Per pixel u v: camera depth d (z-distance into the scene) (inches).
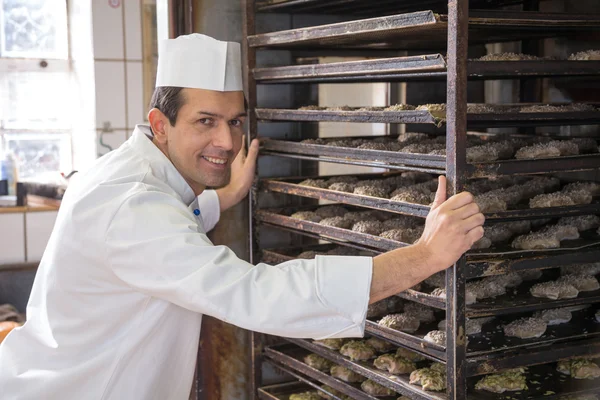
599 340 70.7
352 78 79.8
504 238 75.8
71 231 60.8
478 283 72.2
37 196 143.3
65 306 63.2
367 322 75.7
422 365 75.7
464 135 60.0
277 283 56.6
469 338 69.7
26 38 151.3
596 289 74.6
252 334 93.7
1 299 135.3
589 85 84.4
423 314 77.1
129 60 147.3
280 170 98.4
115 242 58.4
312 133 100.6
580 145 79.7
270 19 94.2
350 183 86.9
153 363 64.4
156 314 62.3
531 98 92.6
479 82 100.4
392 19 65.3
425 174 91.0
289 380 98.8
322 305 55.8
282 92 97.9
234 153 68.5
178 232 57.9
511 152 78.9
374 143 84.4
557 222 81.0
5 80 149.7
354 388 78.1
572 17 65.2
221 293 55.9
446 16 60.7
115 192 61.2
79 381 63.8
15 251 138.0
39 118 153.4
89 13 143.6
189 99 64.2
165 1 94.7
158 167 65.7
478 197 71.8
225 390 100.6
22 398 64.7
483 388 71.6
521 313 77.7
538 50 91.2
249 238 92.7
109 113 147.3
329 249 94.9
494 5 88.7
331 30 73.9
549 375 75.5
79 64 150.9
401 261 57.2
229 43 65.1
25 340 67.1
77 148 154.9
